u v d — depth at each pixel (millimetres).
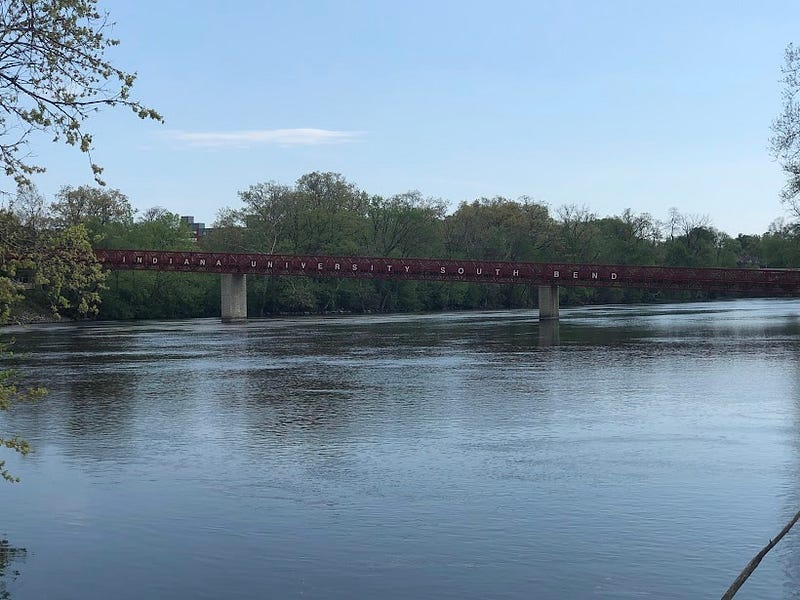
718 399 34125
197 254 110250
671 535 16953
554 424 28953
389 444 25875
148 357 54031
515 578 14797
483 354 54594
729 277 96000
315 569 15336
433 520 18094
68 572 15320
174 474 22266
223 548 16484
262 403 34125
